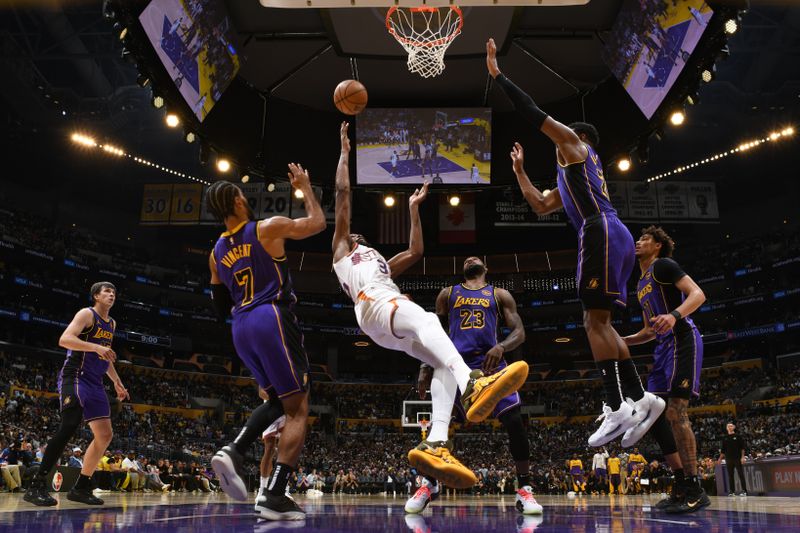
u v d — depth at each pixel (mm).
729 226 41188
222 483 3244
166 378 37469
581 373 40438
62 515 3730
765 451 27766
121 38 8852
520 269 40656
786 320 34719
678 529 2742
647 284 4684
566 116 12797
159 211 35938
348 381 40875
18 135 33438
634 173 38344
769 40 28391
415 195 4773
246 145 12266
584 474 26000
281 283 3580
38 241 35219
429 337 3377
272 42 11406
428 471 3346
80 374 5559
